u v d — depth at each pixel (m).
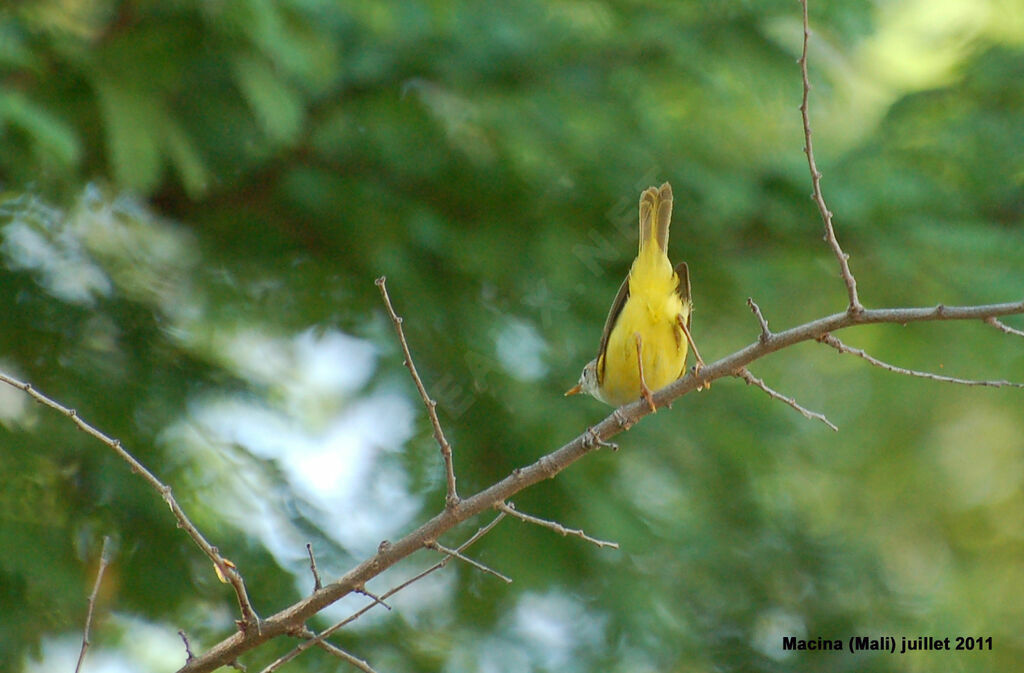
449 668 11.62
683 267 8.34
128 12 10.55
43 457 10.34
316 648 10.87
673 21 12.71
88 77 10.12
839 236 13.15
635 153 12.70
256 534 11.03
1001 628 16.81
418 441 11.73
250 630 6.04
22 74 10.25
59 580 9.73
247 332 12.36
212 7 10.06
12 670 9.43
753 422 13.58
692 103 13.41
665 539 12.22
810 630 13.09
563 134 12.39
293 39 10.77
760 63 12.51
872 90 16.23
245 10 9.98
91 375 10.93
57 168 10.26
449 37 12.59
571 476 11.78
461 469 11.70
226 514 10.90
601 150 12.60
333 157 12.56
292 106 10.68
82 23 11.01
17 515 10.09
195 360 11.84
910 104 13.72
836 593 13.52
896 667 13.12
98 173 11.56
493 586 11.88
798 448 14.41
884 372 17.16
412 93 12.29
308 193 11.93
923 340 13.96
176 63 10.57
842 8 12.26
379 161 12.50
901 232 12.87
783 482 14.12
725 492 13.36
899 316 6.08
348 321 12.27
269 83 10.53
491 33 12.71
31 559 9.64
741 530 13.44
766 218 13.17
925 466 18.61
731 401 13.72
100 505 10.46
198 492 10.77
